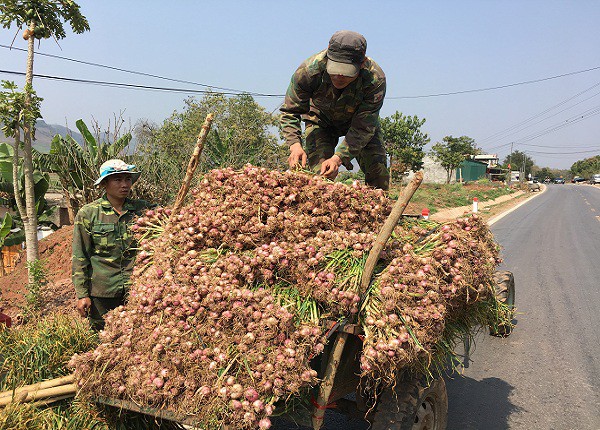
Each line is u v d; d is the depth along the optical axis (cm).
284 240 320
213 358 261
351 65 429
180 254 324
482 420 438
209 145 1217
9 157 1110
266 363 250
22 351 371
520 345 630
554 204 3878
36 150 1150
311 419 279
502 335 656
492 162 10594
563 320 732
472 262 336
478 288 342
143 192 973
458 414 449
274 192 337
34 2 723
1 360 371
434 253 316
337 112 490
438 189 4412
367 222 340
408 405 304
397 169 4147
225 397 244
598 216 2753
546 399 481
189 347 264
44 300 661
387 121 4234
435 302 283
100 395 291
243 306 265
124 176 450
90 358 295
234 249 322
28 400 319
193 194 376
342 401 348
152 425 333
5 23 725
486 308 394
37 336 388
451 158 5756
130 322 300
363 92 468
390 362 265
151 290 300
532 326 705
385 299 275
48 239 966
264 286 290
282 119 498
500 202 4078
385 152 550
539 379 528
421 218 412
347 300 271
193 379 259
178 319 277
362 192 349
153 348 273
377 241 281
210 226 324
